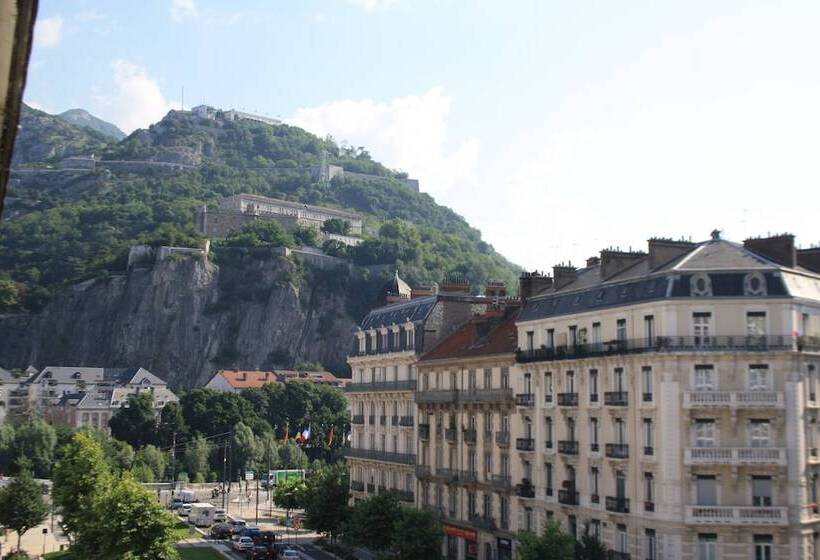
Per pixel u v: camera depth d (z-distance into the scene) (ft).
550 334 296.10
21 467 557.74
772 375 242.37
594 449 271.08
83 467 362.94
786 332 243.19
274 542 425.28
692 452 240.73
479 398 332.19
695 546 238.27
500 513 319.47
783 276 246.06
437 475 359.05
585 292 284.41
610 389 265.75
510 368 317.42
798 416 241.96
